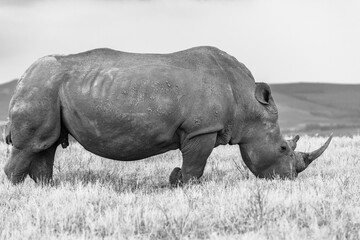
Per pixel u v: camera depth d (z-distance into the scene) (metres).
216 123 25.50
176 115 25.05
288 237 16.81
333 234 17.31
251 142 27.11
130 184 27.72
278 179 26.62
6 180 26.69
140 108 24.69
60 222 19.06
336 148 40.62
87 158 34.66
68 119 25.12
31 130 25.20
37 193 23.88
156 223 18.78
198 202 21.41
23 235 17.61
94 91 24.72
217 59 26.53
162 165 33.31
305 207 20.36
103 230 18.45
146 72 25.02
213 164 33.34
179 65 25.61
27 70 25.86
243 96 26.45
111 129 24.88
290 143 27.44
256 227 18.45
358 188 24.31
